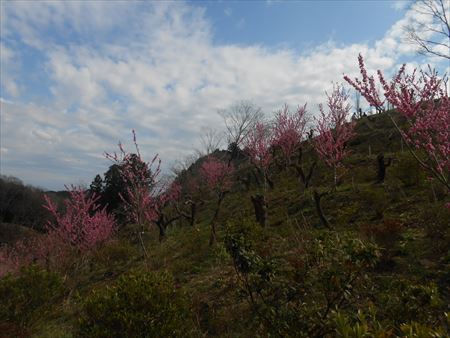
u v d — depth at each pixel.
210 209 25.56
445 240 7.42
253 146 23.25
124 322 4.76
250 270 4.40
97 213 18.97
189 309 5.97
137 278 5.46
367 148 24.89
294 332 3.87
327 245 4.18
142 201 15.20
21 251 20.03
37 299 7.42
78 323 5.31
